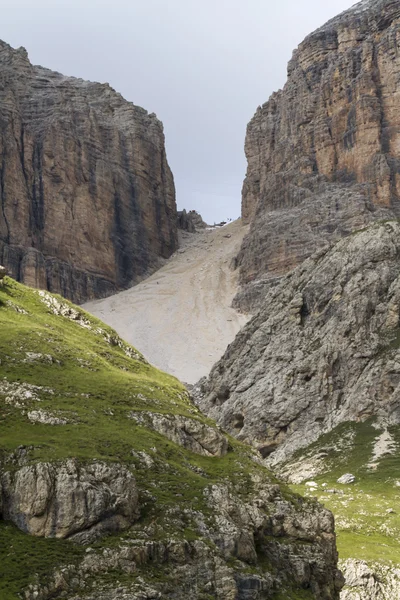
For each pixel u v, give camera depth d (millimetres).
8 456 68062
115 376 94750
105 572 62812
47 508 64938
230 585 67375
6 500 65438
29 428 75812
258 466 87062
